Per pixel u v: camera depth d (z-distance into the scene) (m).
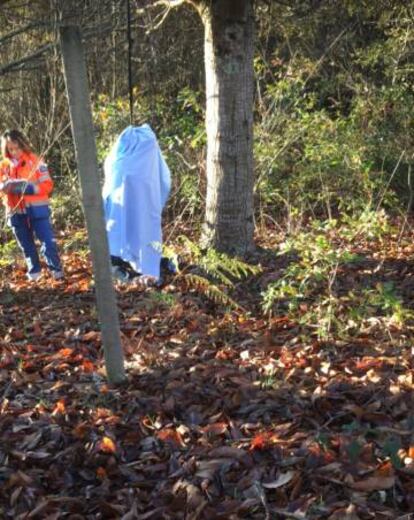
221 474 3.49
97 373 4.91
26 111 12.64
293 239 6.18
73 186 10.75
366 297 5.75
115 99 12.45
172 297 5.98
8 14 13.62
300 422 3.96
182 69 14.72
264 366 4.77
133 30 14.52
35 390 4.76
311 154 9.02
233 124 7.16
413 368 4.55
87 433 4.03
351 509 3.07
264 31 13.56
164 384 4.58
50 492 3.58
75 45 4.14
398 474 3.35
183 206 10.15
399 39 11.17
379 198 9.20
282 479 3.38
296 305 5.53
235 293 6.56
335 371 4.62
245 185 7.29
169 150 10.11
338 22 13.02
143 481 3.56
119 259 6.94
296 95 9.99
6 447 3.95
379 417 3.92
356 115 10.29
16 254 8.73
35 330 6.02
